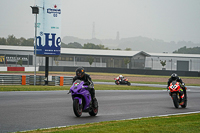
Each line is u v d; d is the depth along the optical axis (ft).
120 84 285.64
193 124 63.77
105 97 140.15
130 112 90.84
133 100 131.34
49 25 223.51
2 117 71.31
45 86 206.69
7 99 114.01
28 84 221.87
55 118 73.15
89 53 605.31
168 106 112.57
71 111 87.56
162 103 123.24
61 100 118.21
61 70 485.56
